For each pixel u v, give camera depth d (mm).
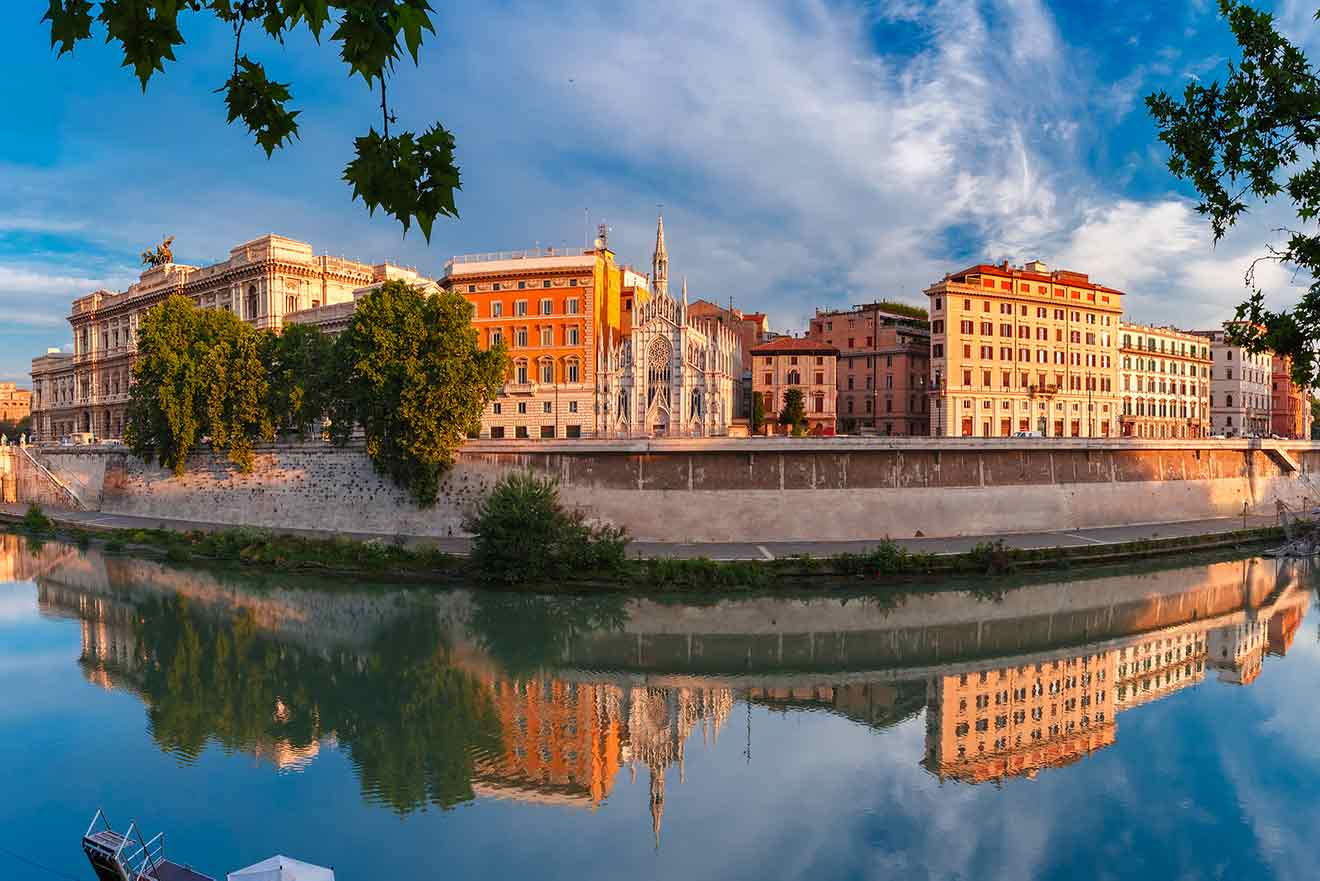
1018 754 35156
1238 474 93688
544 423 101188
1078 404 120438
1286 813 29781
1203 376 146500
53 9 7016
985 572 63344
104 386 142875
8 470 105875
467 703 40188
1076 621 55031
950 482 75188
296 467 78375
